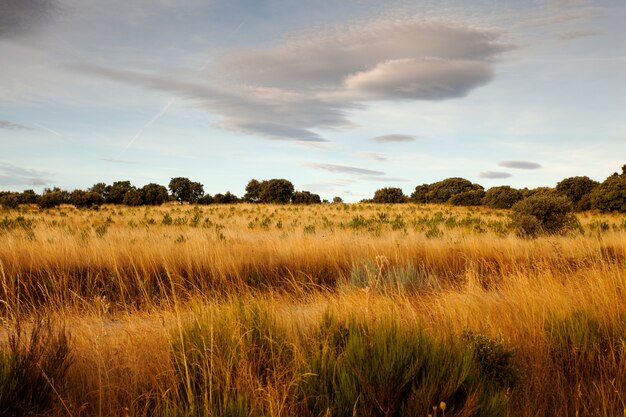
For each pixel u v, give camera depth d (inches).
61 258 309.9
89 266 310.5
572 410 116.7
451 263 373.7
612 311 171.2
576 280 227.1
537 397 120.5
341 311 163.6
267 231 616.4
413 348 114.5
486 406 100.7
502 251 376.5
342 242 413.7
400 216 991.0
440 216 938.7
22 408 99.6
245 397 100.4
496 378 121.8
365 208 1334.9
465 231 593.6
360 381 104.4
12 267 287.4
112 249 310.5
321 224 785.6
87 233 494.0
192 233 528.4
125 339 142.6
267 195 1739.7
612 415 110.5
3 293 235.0
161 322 166.6
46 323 138.9
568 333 149.6
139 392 117.7
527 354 147.5
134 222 780.0
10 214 925.2
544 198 609.3
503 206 1504.7
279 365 117.6
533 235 570.9
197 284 304.7
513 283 240.1
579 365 139.6
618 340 145.0
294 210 1243.2
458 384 104.0
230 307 148.9
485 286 286.7
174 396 109.7
